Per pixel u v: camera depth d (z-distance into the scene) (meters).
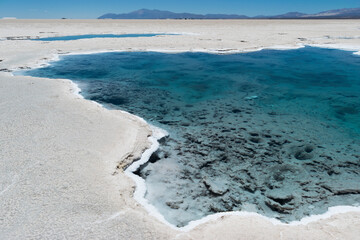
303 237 4.18
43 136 6.95
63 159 5.87
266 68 18.19
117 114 9.24
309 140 8.34
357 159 7.28
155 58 21.28
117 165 5.93
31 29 42.94
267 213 5.32
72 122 7.99
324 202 5.65
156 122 9.58
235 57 21.80
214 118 10.05
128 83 14.62
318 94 12.95
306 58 21.62
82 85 13.98
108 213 4.38
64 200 4.58
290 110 10.92
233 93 13.12
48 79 13.70
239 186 6.13
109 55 22.42
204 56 22.05
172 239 3.97
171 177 6.34
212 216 4.96
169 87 13.98
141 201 5.17
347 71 17.38
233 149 7.73
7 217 4.14
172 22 68.12
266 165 6.96
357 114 10.48
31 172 5.34
